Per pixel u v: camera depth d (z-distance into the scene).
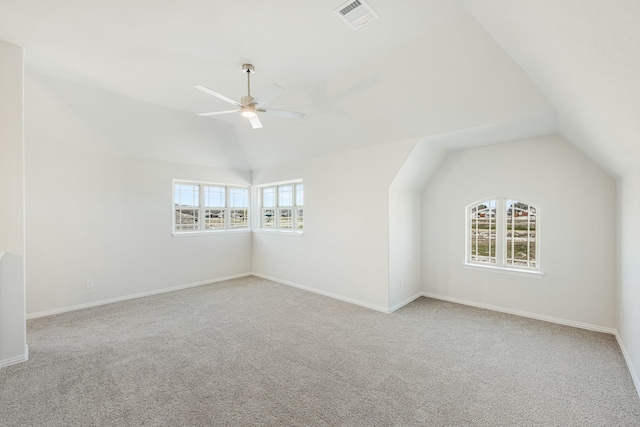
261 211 6.45
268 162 5.65
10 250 2.52
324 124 4.00
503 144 3.86
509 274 3.83
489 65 2.44
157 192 4.90
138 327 3.41
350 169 4.40
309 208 5.05
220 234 5.77
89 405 2.02
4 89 2.45
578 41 1.29
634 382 2.25
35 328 3.36
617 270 3.06
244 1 1.95
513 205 3.88
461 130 3.32
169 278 5.04
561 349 2.82
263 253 6.04
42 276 3.77
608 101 1.56
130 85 3.29
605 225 3.19
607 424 1.83
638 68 1.08
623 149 2.06
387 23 2.21
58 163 3.90
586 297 3.30
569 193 3.40
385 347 2.90
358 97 3.30
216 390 2.20
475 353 2.76
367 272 4.19
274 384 2.28
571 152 3.39
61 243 3.92
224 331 3.31
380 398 2.11
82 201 4.10
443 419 1.89
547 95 2.47
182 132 4.55
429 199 4.59
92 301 4.19
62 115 3.59
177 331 3.31
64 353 2.77
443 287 4.47
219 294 4.82
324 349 2.87
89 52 2.61
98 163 4.25
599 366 2.50
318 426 1.83
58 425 1.83
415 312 3.93
